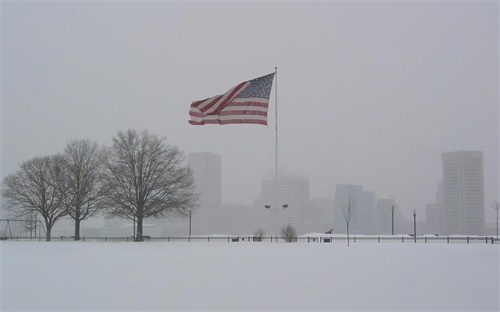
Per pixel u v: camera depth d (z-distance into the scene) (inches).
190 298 530.0
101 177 2603.3
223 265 901.2
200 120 1282.0
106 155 2800.2
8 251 1417.3
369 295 547.8
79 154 2733.8
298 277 706.2
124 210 2534.5
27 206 2743.6
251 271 788.6
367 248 1599.4
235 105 1289.4
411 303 501.4
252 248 1599.4
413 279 683.4
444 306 486.3
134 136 2588.6
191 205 2625.5
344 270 805.2
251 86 1299.2
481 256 1164.5
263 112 1290.6
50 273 761.6
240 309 472.4
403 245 1876.2
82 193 2662.4
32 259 1065.5
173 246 1796.3
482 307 482.3
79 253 1302.9
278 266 874.1
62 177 2709.2
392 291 575.5
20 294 556.7
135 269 824.9
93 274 747.4
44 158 2940.5
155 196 2554.1
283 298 529.7
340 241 2396.7
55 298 530.0
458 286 614.9
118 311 464.4
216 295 549.6
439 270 805.9
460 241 2458.2
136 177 2539.4
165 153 2586.1
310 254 1243.8
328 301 512.7
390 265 897.5
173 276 719.1
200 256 1162.6
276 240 2434.8
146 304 496.1
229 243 2149.4
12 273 763.4
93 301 512.7
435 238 2519.7
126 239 2837.1
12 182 2842.0
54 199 2773.1
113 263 950.4
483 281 661.3
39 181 2746.1
